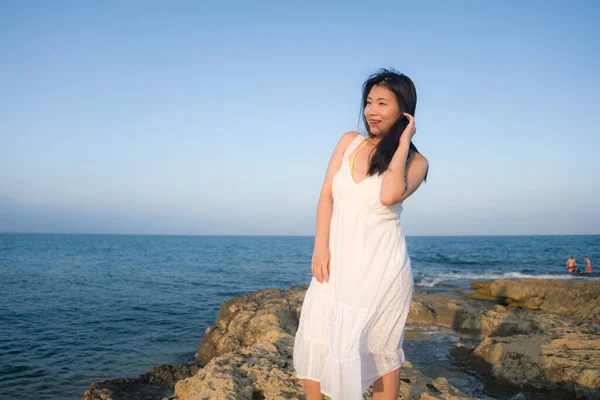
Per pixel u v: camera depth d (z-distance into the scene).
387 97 2.14
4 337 13.79
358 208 2.13
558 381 5.93
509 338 7.30
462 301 12.38
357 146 2.23
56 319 16.73
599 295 13.15
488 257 52.16
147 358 11.52
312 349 2.20
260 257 67.50
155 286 28.06
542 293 14.50
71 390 9.24
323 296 2.21
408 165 2.13
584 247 79.12
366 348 2.09
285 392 3.96
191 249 94.25
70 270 38.22
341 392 1.99
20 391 9.16
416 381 4.43
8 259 51.16
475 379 6.61
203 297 23.41
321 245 2.27
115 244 116.94
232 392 3.89
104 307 19.55
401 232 2.25
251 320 9.09
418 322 10.73
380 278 2.09
